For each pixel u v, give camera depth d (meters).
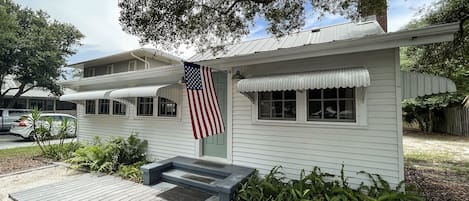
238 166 6.84
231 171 6.36
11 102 22.52
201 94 5.46
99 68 15.30
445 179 7.00
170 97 7.91
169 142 8.55
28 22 22.17
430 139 14.88
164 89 7.69
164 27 5.90
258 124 6.66
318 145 5.84
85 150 8.51
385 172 5.10
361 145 5.36
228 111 7.21
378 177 5.02
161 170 6.91
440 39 4.31
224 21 6.16
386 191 4.71
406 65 11.16
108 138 10.38
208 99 5.62
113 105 10.70
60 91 25.16
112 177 7.20
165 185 6.47
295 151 6.12
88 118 11.67
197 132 5.08
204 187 6.04
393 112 5.05
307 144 5.97
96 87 11.48
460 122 15.91
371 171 5.24
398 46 4.68
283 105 6.36
